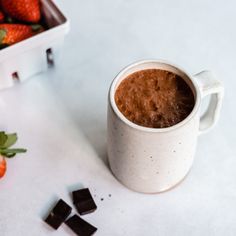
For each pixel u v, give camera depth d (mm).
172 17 730
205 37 707
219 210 553
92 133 611
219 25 723
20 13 651
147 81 516
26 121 617
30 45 606
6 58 601
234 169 582
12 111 625
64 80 655
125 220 544
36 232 536
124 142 497
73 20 720
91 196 553
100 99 639
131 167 523
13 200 557
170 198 559
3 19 667
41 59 638
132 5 743
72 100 638
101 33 706
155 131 473
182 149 502
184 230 539
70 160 588
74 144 601
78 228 531
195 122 492
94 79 657
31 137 604
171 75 521
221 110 627
